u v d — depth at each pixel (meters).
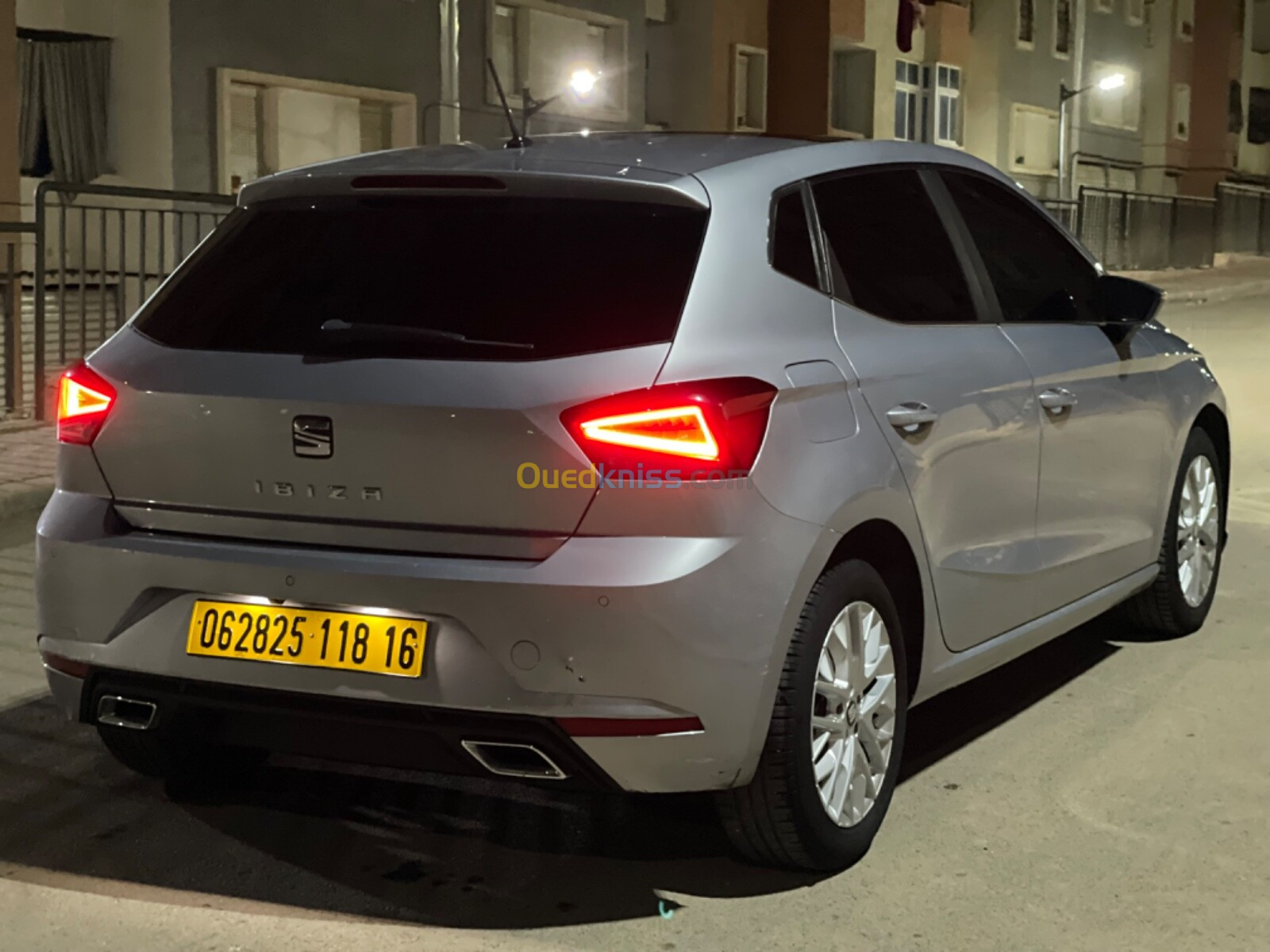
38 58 16.75
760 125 30.58
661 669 3.16
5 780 4.25
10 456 9.12
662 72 29.25
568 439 3.18
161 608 3.47
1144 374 5.16
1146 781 4.29
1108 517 4.95
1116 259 36.53
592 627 3.14
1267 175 52.75
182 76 17.28
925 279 4.17
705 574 3.18
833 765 3.61
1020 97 40.88
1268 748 4.57
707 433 3.21
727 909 3.48
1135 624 5.70
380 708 3.27
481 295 3.38
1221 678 5.26
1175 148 48.00
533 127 23.56
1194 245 39.88
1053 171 42.59
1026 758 4.47
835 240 3.85
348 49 19.52
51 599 3.60
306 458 3.34
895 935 3.35
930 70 37.56
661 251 3.41
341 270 3.54
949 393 3.98
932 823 3.98
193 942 3.30
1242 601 6.34
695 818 4.00
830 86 31.61
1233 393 14.07
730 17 29.25
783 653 3.34
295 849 3.79
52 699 4.99
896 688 3.83
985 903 3.52
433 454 3.24
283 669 3.33
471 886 3.59
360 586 3.27
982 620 4.22
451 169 3.54
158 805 4.07
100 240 11.07
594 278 3.37
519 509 3.21
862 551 3.75
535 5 23.25
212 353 3.51
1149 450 5.21
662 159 3.68
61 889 3.57
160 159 17.12
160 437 3.50
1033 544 4.47
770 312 3.50
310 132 19.25
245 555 3.38
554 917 3.43
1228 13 48.25
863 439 3.60
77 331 11.00
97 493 3.60
